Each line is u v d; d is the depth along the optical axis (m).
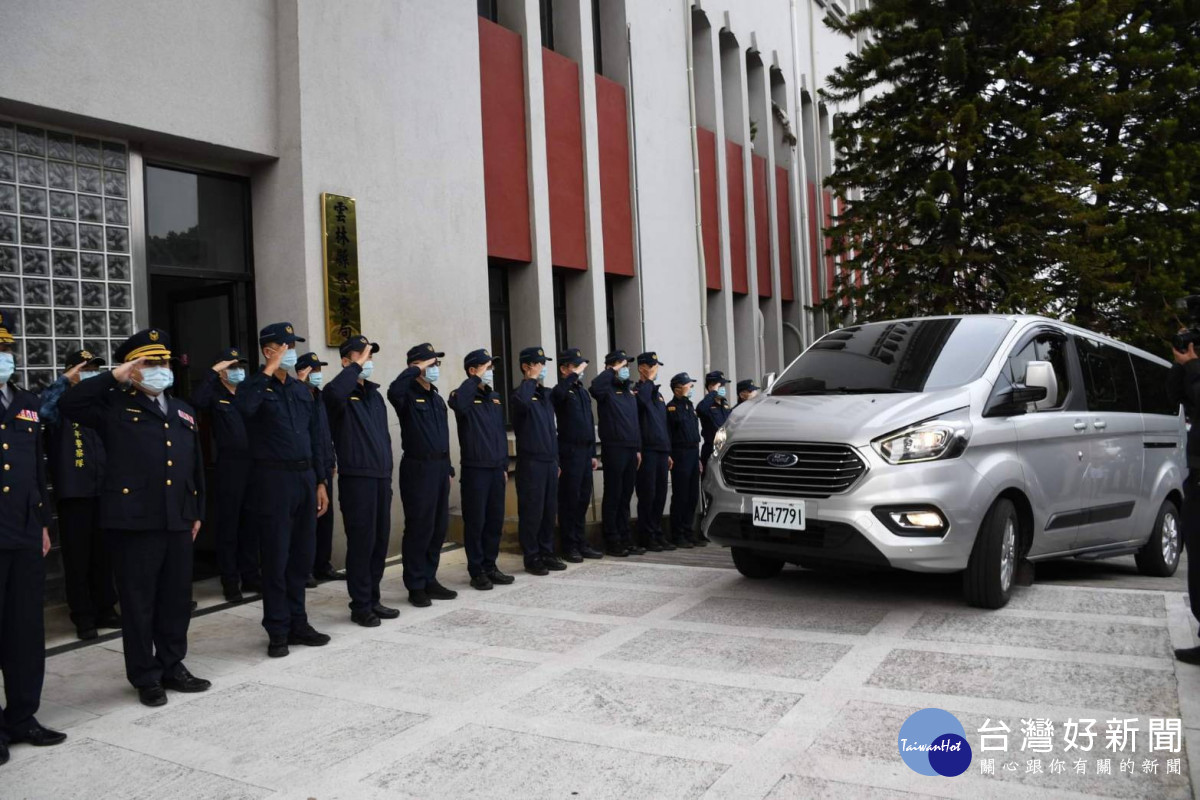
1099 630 5.36
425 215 9.29
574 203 12.28
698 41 16.66
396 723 4.29
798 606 6.23
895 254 14.70
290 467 5.62
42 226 6.85
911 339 6.93
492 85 10.80
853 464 5.72
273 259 8.27
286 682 5.03
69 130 7.04
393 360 8.87
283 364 5.68
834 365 6.97
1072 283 14.81
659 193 14.38
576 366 8.73
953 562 5.66
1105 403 7.43
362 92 8.68
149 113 7.18
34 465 4.38
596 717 4.25
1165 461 8.16
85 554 6.16
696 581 7.24
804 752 3.75
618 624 5.97
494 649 5.51
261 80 8.09
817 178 22.22
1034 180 13.81
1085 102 14.64
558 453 8.36
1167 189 15.52
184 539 4.92
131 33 7.08
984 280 14.66
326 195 8.25
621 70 13.66
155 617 4.90
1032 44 14.05
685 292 14.95
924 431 5.73
